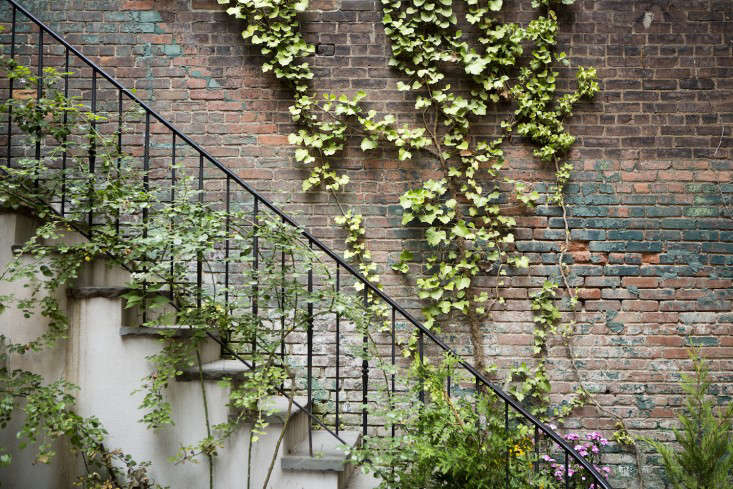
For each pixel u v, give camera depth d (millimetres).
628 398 3820
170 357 2797
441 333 3896
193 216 2824
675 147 3951
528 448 3004
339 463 2771
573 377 3854
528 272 3930
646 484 3746
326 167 3943
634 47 3988
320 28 4031
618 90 3982
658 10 3988
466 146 3928
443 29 3984
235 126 3998
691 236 3910
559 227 3945
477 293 3924
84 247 2783
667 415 3799
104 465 2863
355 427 3832
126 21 4023
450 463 2570
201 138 3994
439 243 3945
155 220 2910
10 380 2689
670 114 3967
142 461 2863
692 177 3938
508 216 3957
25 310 2783
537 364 3871
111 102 3990
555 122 3914
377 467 2723
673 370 3832
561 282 3916
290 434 2936
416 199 3840
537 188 3963
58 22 4008
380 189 3973
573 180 3965
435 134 3961
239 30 4031
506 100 3979
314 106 3996
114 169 3174
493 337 3891
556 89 3979
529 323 3900
